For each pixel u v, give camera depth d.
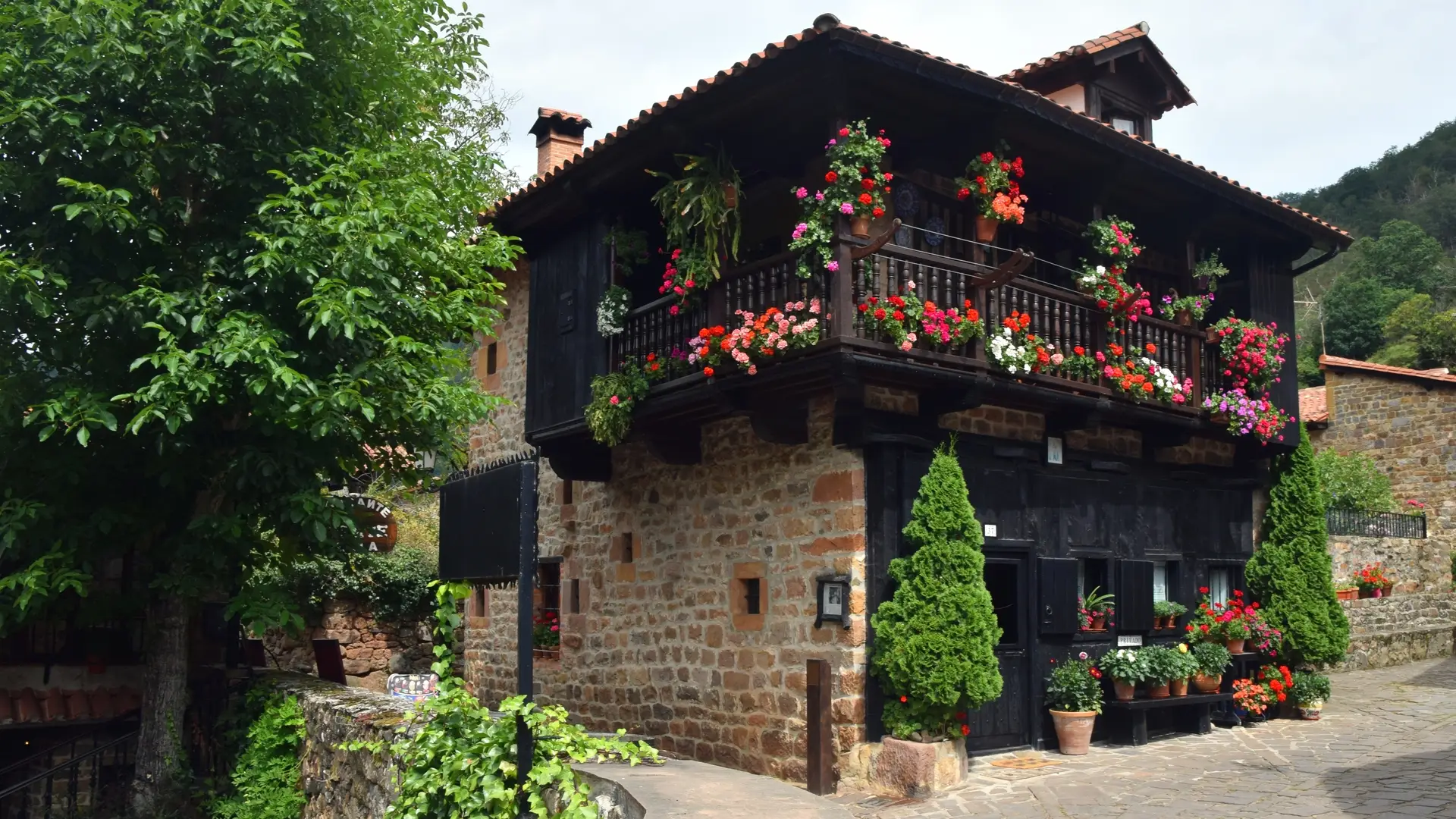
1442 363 30.42
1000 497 9.23
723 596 9.54
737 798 4.83
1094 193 9.77
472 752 5.12
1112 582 10.16
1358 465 18.97
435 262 9.04
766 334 7.95
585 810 4.56
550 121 14.80
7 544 7.64
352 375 8.23
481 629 13.92
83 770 9.55
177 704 8.89
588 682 11.33
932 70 7.86
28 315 8.05
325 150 8.66
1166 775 8.39
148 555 8.88
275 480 8.36
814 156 9.32
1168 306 10.58
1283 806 7.26
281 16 8.15
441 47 9.88
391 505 16.61
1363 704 12.20
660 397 9.23
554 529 12.40
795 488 8.86
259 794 8.31
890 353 7.82
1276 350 11.44
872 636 8.27
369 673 14.95
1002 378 8.51
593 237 10.25
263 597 8.60
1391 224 42.31
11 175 7.81
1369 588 16.03
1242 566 11.78
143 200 8.31
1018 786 8.02
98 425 7.68
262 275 8.19
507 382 13.84
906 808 7.46
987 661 8.00
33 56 7.91
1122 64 11.63
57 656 9.64
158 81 8.10
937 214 9.62
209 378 7.43
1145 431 10.57
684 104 8.39
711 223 8.73
